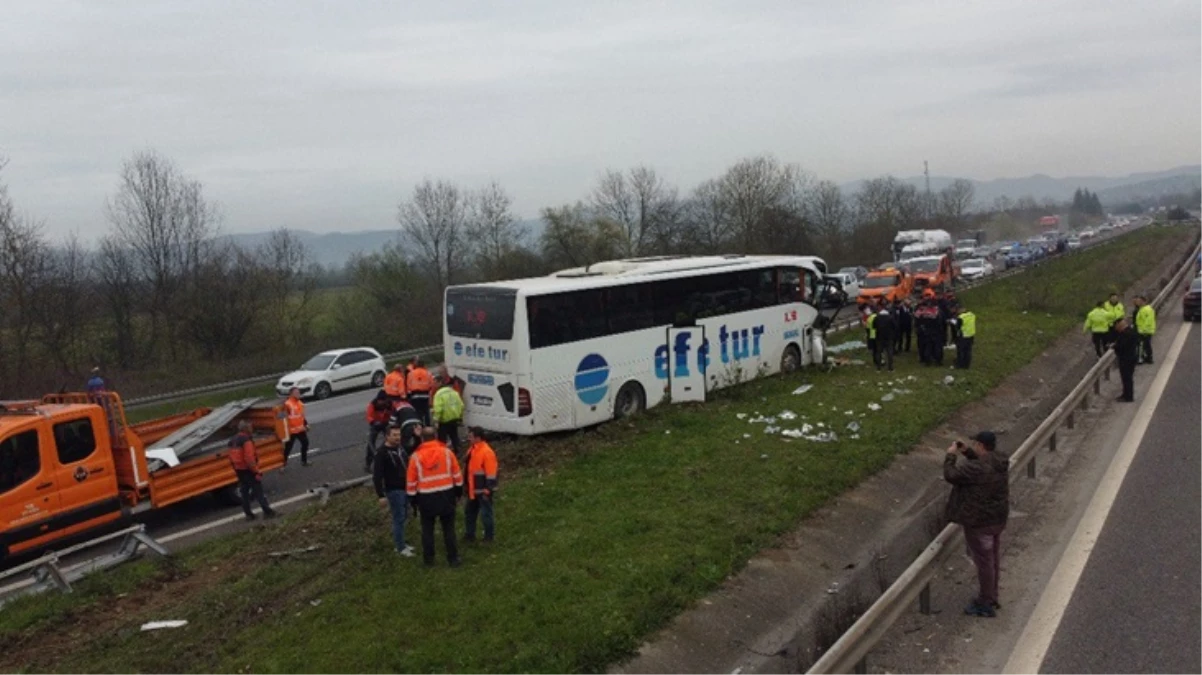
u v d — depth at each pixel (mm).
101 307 40281
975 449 9016
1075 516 11703
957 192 124812
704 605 9734
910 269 48469
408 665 8148
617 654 8570
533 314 17250
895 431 16734
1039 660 7867
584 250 62844
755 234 68062
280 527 13555
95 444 13625
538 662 8203
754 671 8789
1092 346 30406
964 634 8586
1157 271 58781
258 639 9000
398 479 11227
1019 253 80000
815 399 19766
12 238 35812
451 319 18266
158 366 40062
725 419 18125
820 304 25094
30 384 33562
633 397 19266
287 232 47969
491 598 9562
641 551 10828
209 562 12117
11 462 12648
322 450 20875
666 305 19906
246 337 43750
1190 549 10148
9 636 9656
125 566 12094
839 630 8523
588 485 13898
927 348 24562
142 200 42938
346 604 9648
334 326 47312
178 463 15055
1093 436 16172
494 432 18094
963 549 10914
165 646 9117
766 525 11875
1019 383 23188
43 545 12898
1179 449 14703
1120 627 8344
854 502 13344
